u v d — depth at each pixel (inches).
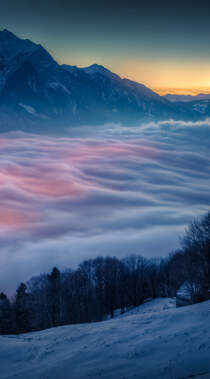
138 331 818.8
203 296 1411.2
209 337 644.1
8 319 2020.2
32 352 810.8
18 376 644.1
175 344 649.6
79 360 673.6
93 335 871.1
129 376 531.5
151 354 623.2
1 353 824.3
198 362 533.0
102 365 613.0
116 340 771.4
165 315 947.3
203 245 1408.7
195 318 829.2
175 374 503.5
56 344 853.2
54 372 625.9
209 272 1381.6
